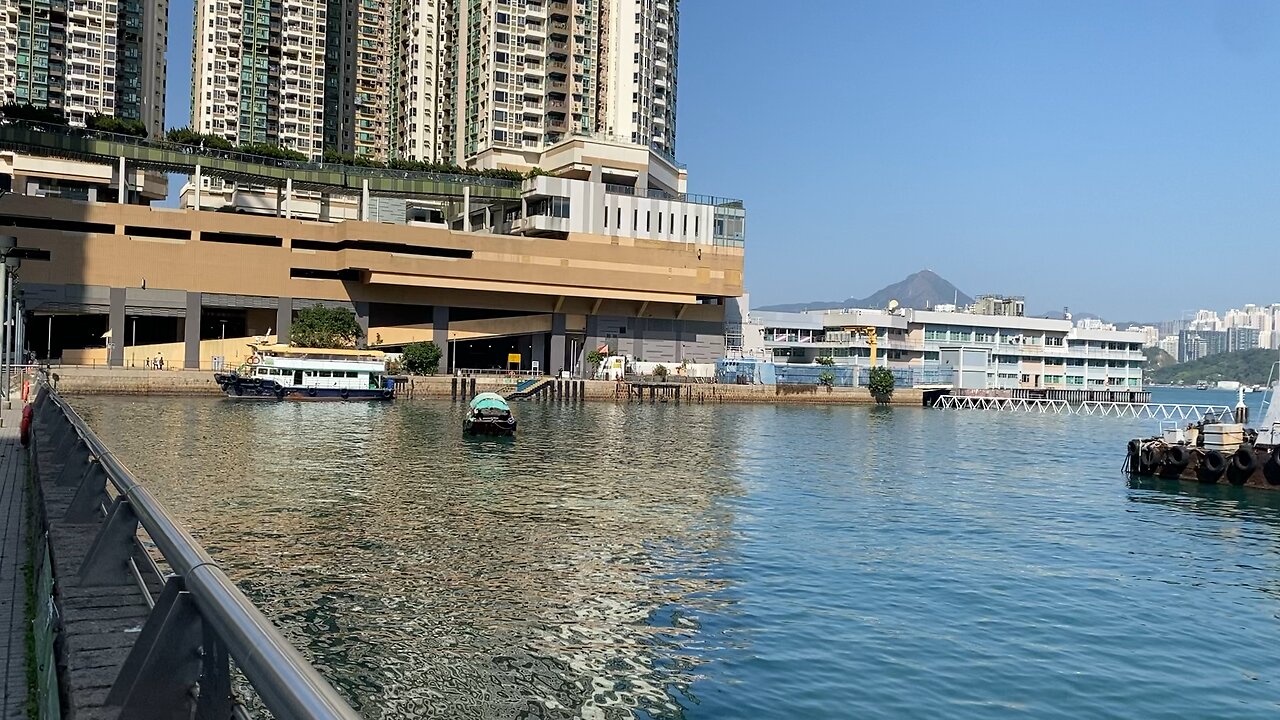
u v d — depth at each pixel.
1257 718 16.22
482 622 20.19
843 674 17.67
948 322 153.75
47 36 150.00
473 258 119.31
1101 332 166.88
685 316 136.62
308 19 167.75
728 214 135.75
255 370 94.56
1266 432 49.84
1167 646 20.19
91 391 92.94
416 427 68.62
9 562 12.80
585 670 17.55
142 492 6.43
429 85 163.00
